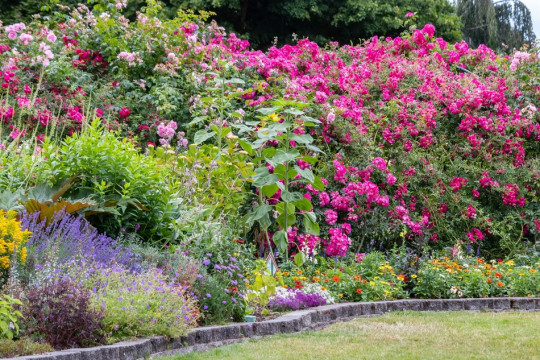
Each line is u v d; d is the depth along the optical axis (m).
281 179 8.20
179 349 5.30
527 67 12.19
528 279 8.69
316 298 7.32
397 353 5.43
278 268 8.09
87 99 10.06
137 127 10.18
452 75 12.83
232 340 5.82
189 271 6.01
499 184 11.08
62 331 4.70
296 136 8.05
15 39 10.55
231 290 6.49
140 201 6.95
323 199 9.75
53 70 9.98
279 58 11.45
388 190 10.71
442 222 10.72
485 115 11.53
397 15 24.16
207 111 9.90
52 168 6.96
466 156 11.37
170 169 8.15
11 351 4.32
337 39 24.69
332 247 9.16
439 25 25.19
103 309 4.91
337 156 10.22
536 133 11.59
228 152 8.37
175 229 6.94
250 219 8.02
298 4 22.94
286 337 6.04
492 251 11.13
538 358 5.33
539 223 10.82
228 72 10.66
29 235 5.39
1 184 6.98
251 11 23.62
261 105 10.31
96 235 6.60
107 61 11.06
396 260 8.98
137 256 6.23
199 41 11.90
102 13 11.64
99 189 6.86
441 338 6.09
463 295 8.38
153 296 5.41
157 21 11.09
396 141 11.02
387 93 11.66
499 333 6.36
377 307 7.60
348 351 5.46
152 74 10.84
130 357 4.75
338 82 11.82
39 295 4.81
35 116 9.16
